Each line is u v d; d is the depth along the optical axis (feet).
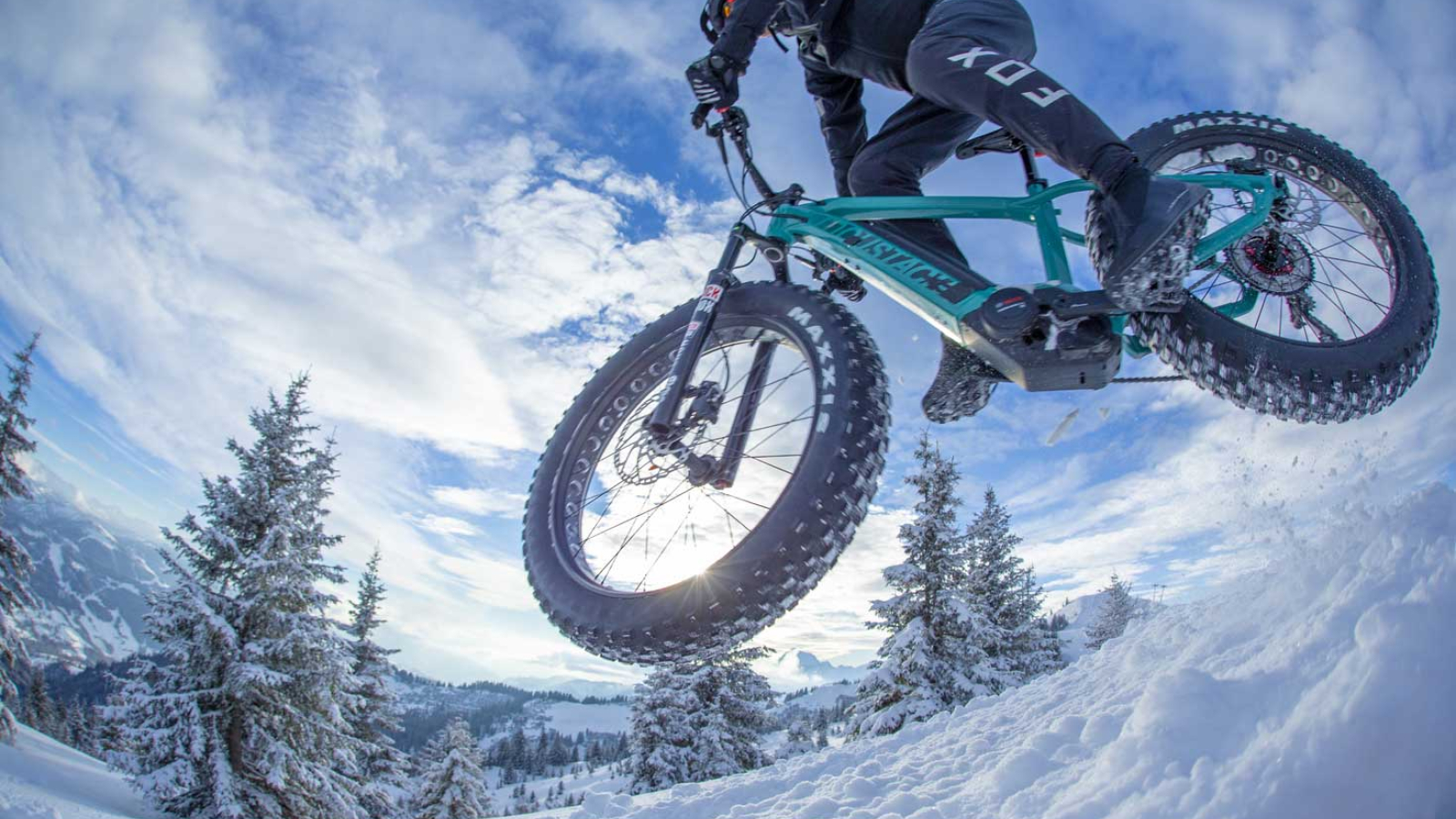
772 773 19.29
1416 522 5.27
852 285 7.90
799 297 6.77
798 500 5.54
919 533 66.33
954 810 9.12
